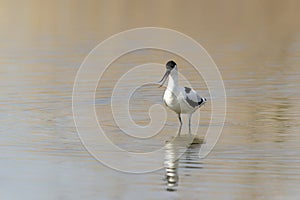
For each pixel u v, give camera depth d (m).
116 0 38.62
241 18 33.97
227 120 15.23
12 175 11.45
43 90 18.45
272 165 11.83
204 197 10.36
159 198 10.33
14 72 21.16
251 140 13.50
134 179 11.31
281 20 33.50
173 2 38.62
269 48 26.27
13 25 31.55
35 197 10.40
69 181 11.14
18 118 15.30
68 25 31.48
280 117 15.41
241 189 10.67
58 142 13.40
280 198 10.26
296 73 21.08
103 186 10.91
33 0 37.56
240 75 20.81
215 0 39.41
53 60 23.27
